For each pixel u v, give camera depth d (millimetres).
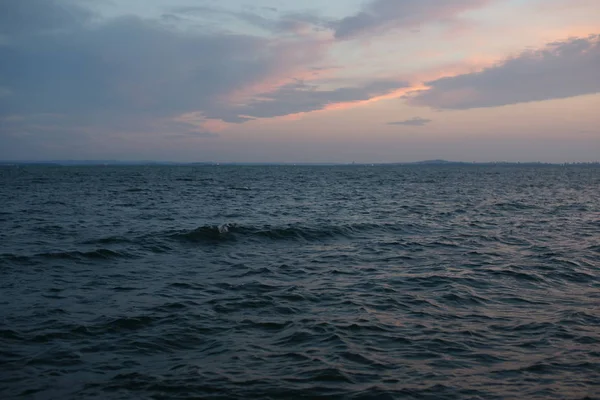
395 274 14516
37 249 17297
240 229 21609
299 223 25234
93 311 10578
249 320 10125
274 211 33312
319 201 42906
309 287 12906
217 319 10172
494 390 6977
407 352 8406
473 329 9633
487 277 14125
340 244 19875
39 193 50000
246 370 7594
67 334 9125
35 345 8555
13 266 14680
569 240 21062
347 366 7766
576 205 40219
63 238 19984
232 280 13641
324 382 7172
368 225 24516
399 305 11305
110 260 15984
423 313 10688
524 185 79625
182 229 22547
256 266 15594
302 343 8805
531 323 10016
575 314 10625
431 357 8188
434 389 6988
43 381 7164
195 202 40656
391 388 7000
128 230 22547
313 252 18125
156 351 8406
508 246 19469
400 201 43375
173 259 16469
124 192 53219
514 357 8203
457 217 30109
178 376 7359
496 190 63938
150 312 10570
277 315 10484
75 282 13133
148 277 13883
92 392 6828
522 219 29281
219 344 8750
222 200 43219
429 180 99250
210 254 17469
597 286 13203
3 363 7766
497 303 11531
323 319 10195
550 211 34781
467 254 17734
